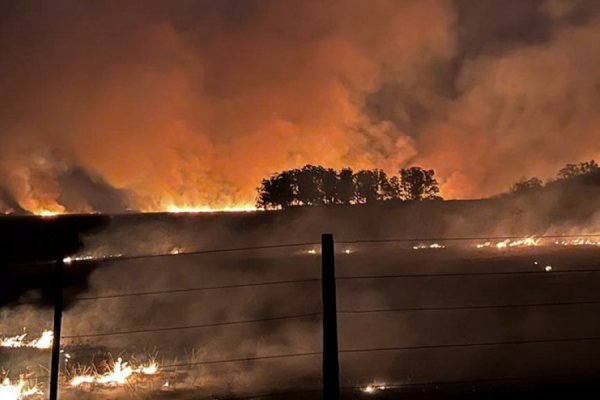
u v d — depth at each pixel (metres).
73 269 24.97
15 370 10.77
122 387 9.66
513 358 11.03
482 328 13.58
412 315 15.14
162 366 10.79
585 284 18.12
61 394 9.25
